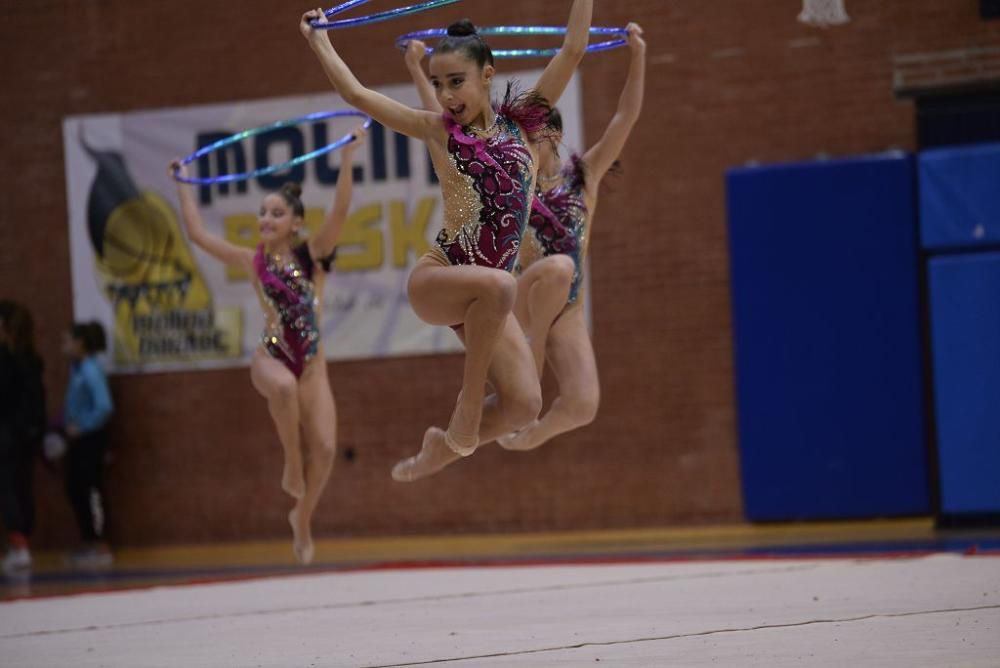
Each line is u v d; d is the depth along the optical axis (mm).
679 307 14688
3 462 14500
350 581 10930
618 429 14836
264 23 15867
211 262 15992
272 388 9461
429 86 7852
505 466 15164
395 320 15461
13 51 16562
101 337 15547
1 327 14625
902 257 13797
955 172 13359
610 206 14859
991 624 6699
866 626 6805
